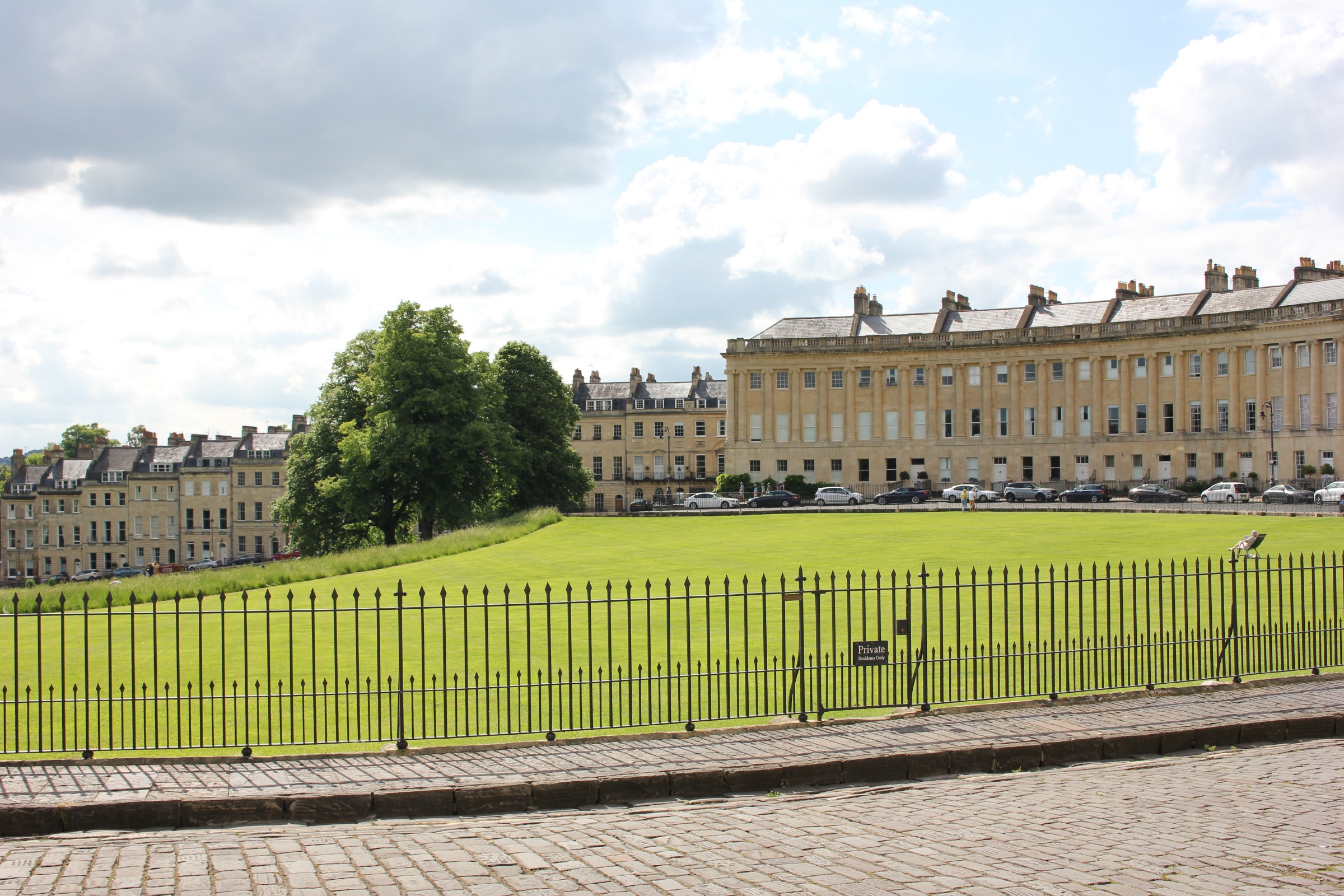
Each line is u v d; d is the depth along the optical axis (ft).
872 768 35.14
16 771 33.68
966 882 24.41
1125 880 24.40
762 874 25.23
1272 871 24.89
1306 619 62.85
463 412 199.62
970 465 281.33
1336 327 228.02
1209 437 250.78
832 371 294.66
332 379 217.77
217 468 336.70
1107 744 37.73
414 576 99.96
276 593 88.28
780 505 253.03
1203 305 260.42
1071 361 271.69
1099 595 74.79
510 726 38.75
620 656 54.44
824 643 57.06
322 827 29.96
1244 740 39.60
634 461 357.61
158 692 47.26
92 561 345.10
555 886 24.43
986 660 53.52
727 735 38.60
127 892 24.20
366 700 45.88
